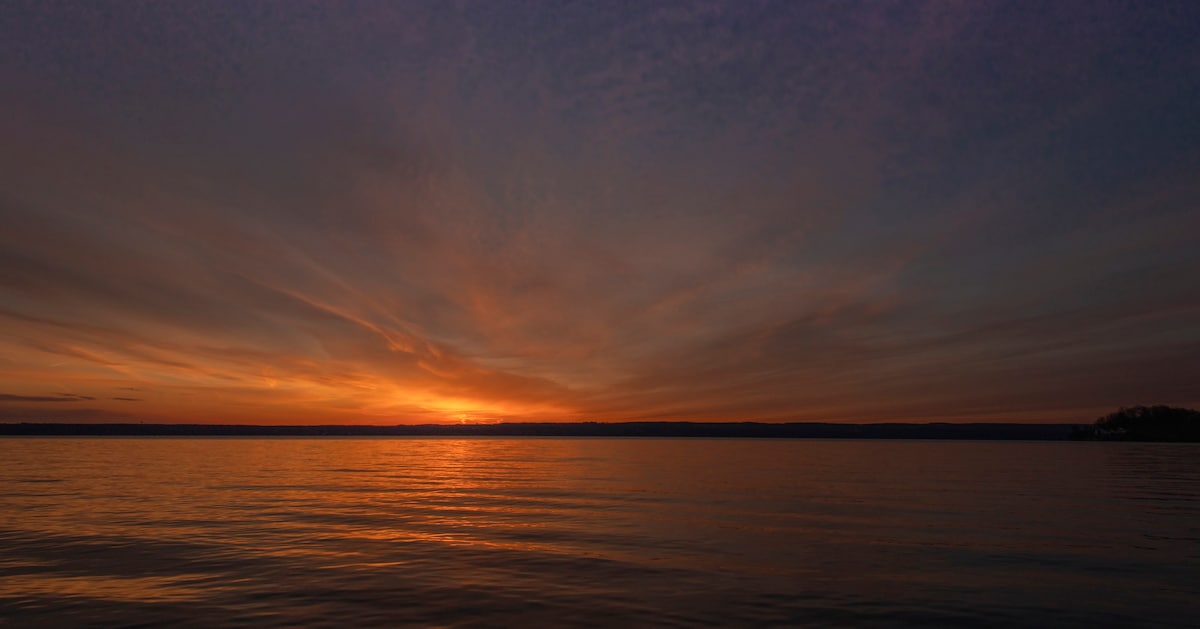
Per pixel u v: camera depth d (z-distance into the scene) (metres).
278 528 28.86
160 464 83.94
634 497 43.50
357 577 19.42
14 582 18.73
